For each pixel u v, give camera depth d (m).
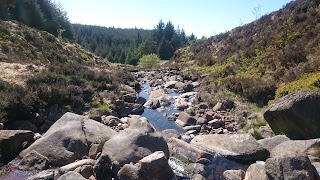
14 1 56.84
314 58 18.27
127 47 118.38
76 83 18.44
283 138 9.62
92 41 117.94
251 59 26.61
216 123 13.64
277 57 21.98
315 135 9.96
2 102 11.76
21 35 35.81
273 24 32.41
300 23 26.00
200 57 47.06
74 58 40.47
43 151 8.78
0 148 8.70
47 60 32.44
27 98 12.94
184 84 26.27
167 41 97.25
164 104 19.42
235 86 18.81
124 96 19.05
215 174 8.38
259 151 9.09
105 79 22.03
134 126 9.63
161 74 38.06
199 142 10.67
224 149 9.67
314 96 10.15
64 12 79.12
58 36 57.19
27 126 11.70
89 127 10.10
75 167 7.84
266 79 19.27
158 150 8.65
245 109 15.70
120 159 8.00
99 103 16.23
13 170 8.13
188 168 8.66
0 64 20.67
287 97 10.83
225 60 34.50
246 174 7.60
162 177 7.29
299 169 6.62
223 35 50.38
